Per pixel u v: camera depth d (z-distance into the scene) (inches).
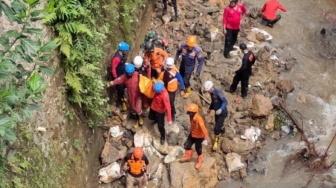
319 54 467.5
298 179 350.9
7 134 157.9
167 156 344.2
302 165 361.1
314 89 428.5
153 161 341.7
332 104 415.8
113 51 362.9
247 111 391.5
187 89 387.2
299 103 412.5
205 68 425.4
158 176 335.0
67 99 294.5
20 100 166.4
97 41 319.0
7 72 164.2
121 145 349.7
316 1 534.6
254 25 486.3
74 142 297.7
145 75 352.5
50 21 272.2
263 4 519.2
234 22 413.1
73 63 292.2
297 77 437.7
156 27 466.9
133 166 311.6
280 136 383.2
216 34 458.0
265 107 382.3
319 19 508.7
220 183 344.5
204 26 459.8
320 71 448.8
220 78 415.8
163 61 355.9
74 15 285.3
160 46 393.7
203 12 485.1
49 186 255.0
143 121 360.8
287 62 448.1
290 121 392.8
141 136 352.2
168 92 342.6
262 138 378.3
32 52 166.6
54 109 275.1
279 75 435.8
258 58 440.8
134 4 407.8
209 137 369.1
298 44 475.5
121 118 362.9
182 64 375.6
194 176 332.2
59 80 284.8
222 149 362.0
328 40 479.2
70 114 295.0
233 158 353.1
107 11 351.9
